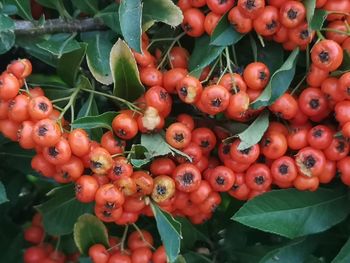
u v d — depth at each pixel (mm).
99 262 150
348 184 141
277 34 138
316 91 137
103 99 160
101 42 151
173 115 152
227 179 141
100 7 158
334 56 131
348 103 134
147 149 137
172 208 146
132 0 131
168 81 140
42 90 147
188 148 141
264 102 135
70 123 142
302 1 135
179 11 137
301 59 145
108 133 137
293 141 140
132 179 134
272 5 136
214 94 132
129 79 140
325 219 147
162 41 148
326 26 141
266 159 145
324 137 137
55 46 142
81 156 134
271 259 151
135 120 139
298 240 153
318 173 138
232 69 143
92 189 135
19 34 150
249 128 139
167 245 136
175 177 139
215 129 148
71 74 149
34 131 129
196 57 144
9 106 134
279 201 145
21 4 150
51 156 131
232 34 139
